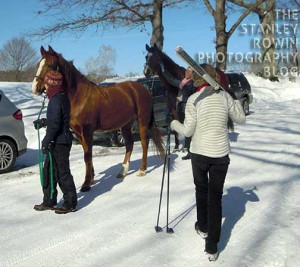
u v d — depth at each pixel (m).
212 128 4.03
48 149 5.43
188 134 4.13
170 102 8.44
